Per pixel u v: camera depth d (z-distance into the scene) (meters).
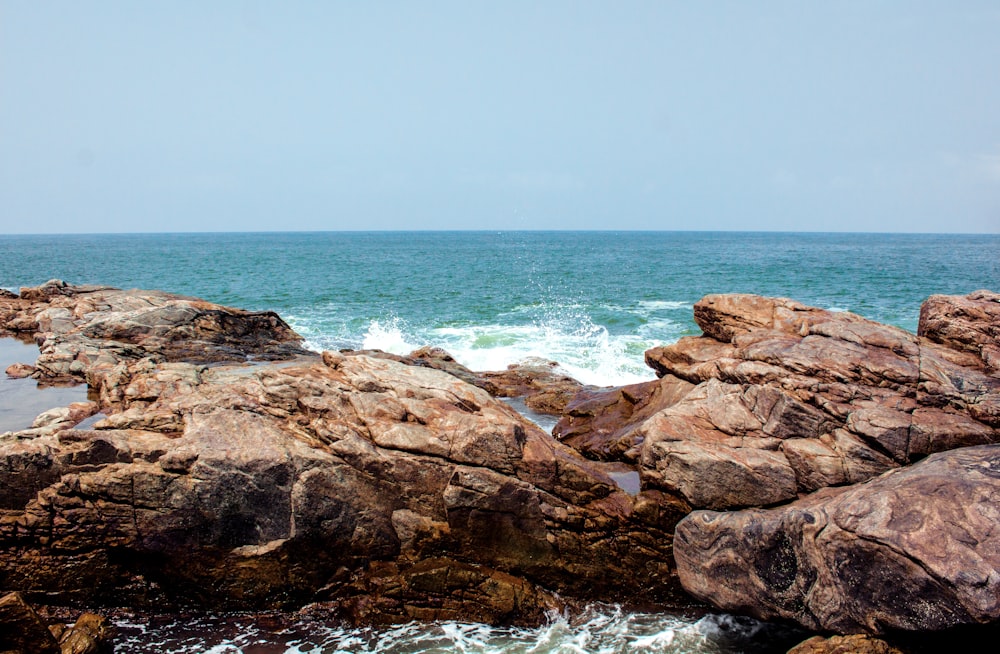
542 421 20.02
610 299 51.00
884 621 10.09
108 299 28.38
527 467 13.10
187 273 73.69
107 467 12.05
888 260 98.75
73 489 11.90
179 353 23.58
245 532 12.29
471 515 12.85
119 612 12.28
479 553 13.02
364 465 12.78
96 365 21.39
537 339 33.81
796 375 14.20
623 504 13.40
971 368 14.12
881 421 12.92
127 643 11.55
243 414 13.23
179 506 12.06
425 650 11.58
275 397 13.79
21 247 157.50
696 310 18.30
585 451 16.95
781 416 13.62
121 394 16.73
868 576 10.20
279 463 12.28
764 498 12.86
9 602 9.78
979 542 9.59
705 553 12.10
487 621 12.34
